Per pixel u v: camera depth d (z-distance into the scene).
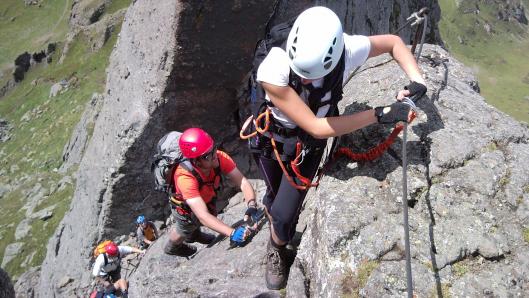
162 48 9.65
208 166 5.61
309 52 3.51
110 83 13.84
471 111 5.32
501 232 4.31
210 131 10.55
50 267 16.25
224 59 9.63
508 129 5.10
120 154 10.55
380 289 4.07
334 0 11.72
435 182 4.66
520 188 4.55
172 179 5.89
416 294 4.02
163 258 7.41
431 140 4.91
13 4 85.56
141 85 10.52
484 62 121.31
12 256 24.75
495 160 4.74
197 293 5.93
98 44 56.03
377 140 5.05
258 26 9.41
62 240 15.85
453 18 131.12
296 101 3.71
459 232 4.32
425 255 4.23
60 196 28.22
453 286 4.04
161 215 11.62
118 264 10.75
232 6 9.01
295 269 5.07
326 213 4.62
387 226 4.43
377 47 4.19
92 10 61.22
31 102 52.62
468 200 4.52
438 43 19.47
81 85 51.72
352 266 4.25
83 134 30.30
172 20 9.12
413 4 17.23
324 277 4.40
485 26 131.25
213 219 5.78
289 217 4.54
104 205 11.34
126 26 13.46
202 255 6.92
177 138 5.82
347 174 4.95
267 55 3.79
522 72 119.31
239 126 10.58
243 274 5.93
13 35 80.00
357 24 13.33
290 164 4.30
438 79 5.78
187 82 9.80
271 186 4.75
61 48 61.59
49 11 84.00
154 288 6.35
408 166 4.79
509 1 139.88
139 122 10.25
